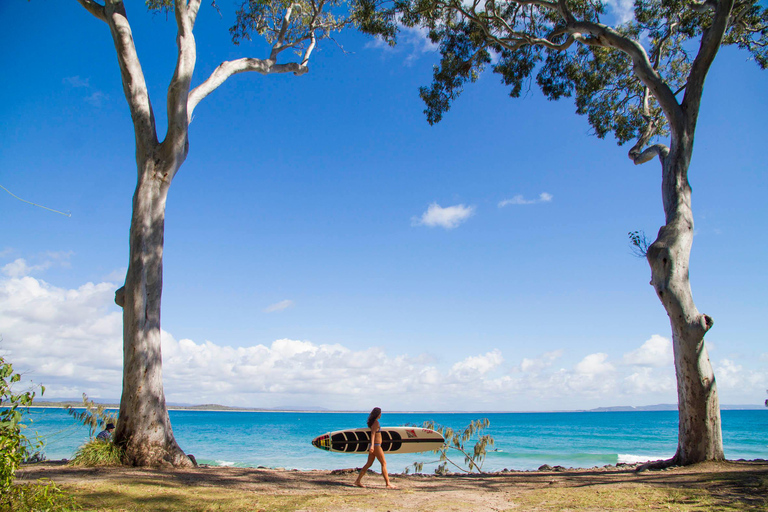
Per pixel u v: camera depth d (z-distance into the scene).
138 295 9.62
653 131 14.95
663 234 10.81
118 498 5.96
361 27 15.44
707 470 9.06
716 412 10.09
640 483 7.90
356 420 115.44
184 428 68.00
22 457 4.55
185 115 10.63
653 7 16.11
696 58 11.54
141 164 10.35
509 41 15.94
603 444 39.53
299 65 14.56
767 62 15.47
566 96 17.27
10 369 4.37
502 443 40.50
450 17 16.08
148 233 10.02
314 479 8.83
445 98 17.12
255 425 81.19
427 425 13.33
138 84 10.52
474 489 7.90
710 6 12.21
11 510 4.43
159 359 9.84
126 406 9.29
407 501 6.44
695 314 10.16
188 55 10.64
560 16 15.95
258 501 6.18
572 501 6.39
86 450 8.83
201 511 5.54
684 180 11.27
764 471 8.34
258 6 14.95
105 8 10.59
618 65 16.67
